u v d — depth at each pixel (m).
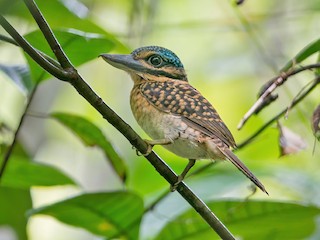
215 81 15.04
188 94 7.85
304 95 7.65
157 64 8.28
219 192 9.53
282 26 14.31
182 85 8.07
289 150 7.64
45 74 7.36
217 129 7.48
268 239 8.14
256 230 8.03
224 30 13.64
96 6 13.54
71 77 5.89
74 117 7.63
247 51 15.09
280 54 13.70
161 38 15.10
